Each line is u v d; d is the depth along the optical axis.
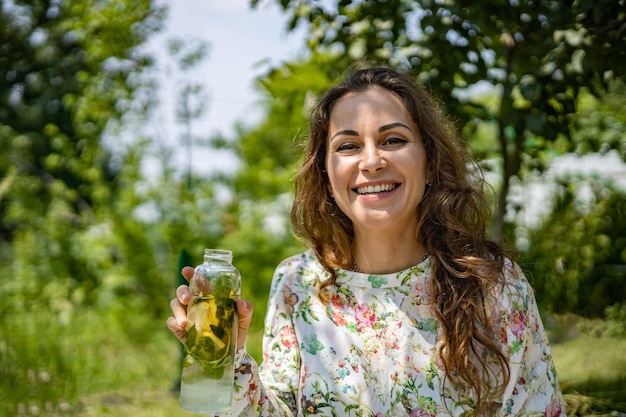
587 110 4.52
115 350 5.98
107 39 7.61
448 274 2.06
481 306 2.03
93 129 7.75
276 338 2.17
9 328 5.77
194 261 7.17
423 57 3.45
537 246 4.17
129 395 4.53
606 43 2.98
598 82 3.37
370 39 3.59
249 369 1.91
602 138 4.24
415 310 2.07
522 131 3.32
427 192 2.14
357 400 2.03
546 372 2.03
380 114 2.03
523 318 2.02
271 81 3.92
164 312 7.14
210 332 1.74
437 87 3.37
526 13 3.22
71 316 6.82
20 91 9.92
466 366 1.96
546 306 3.72
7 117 9.83
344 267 2.17
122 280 7.22
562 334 3.60
